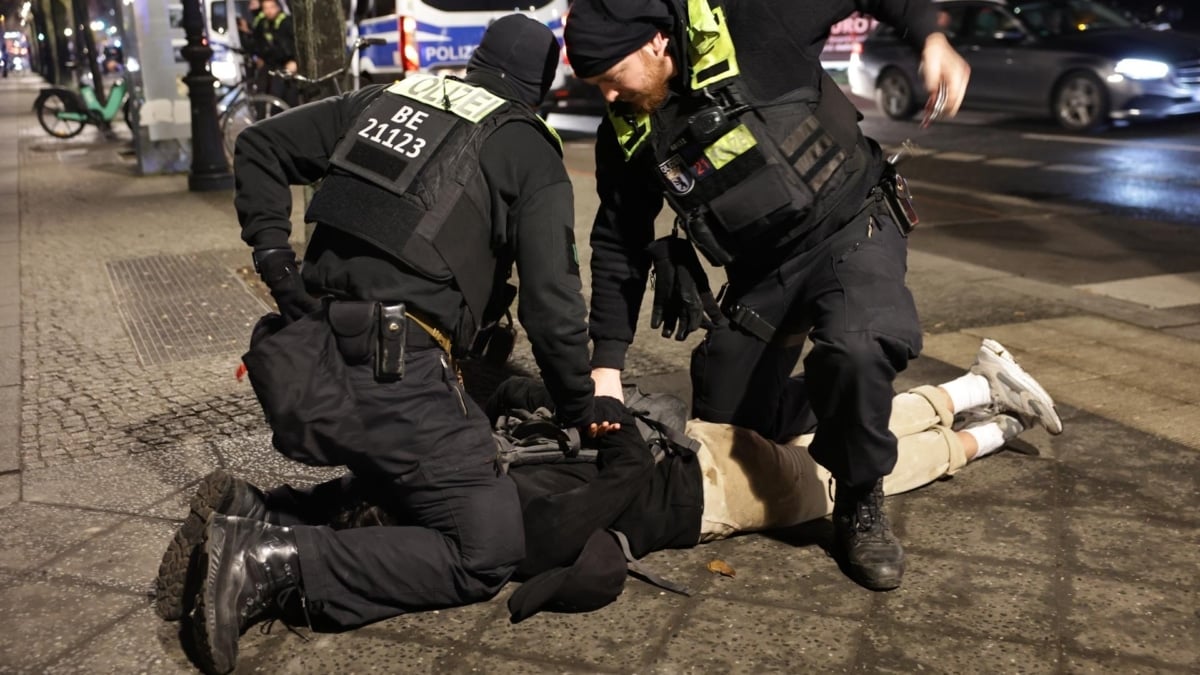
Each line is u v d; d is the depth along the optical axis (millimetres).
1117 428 3584
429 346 2352
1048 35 12172
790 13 2430
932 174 9586
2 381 4328
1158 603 2518
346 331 2252
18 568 2770
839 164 2510
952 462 3111
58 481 3332
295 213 7977
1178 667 2275
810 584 2629
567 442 2629
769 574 2682
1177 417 3676
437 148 2311
